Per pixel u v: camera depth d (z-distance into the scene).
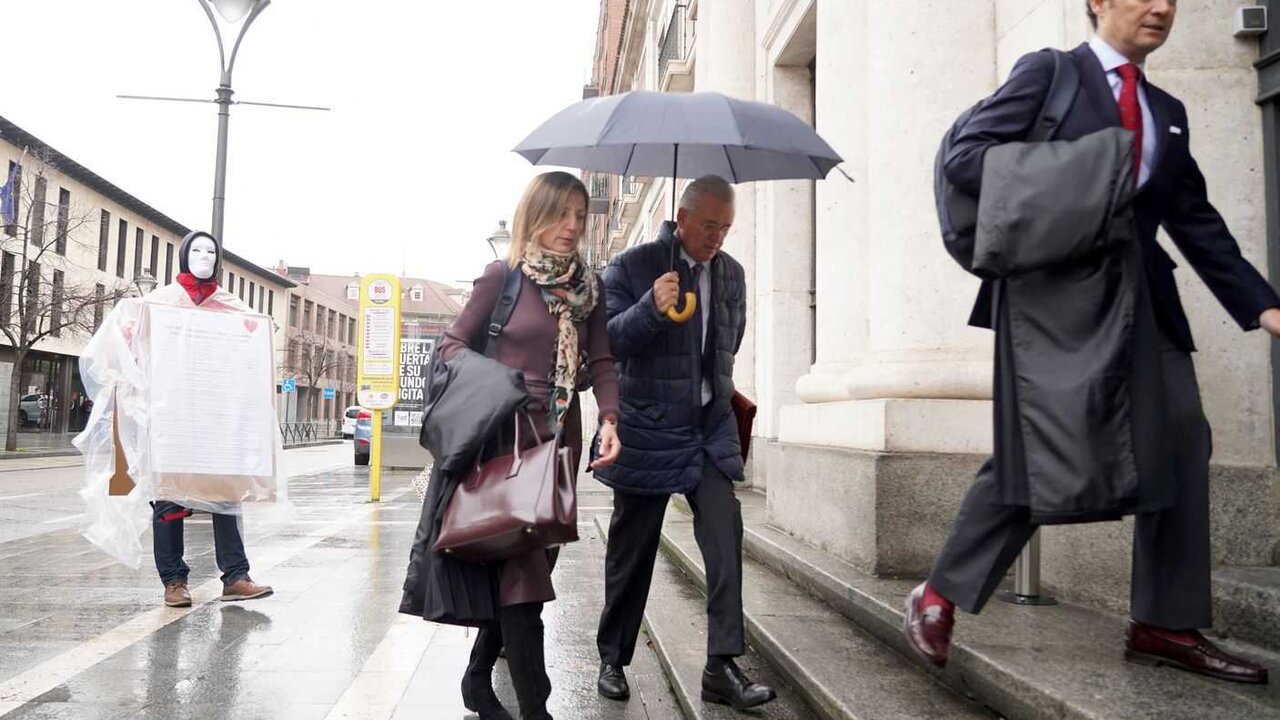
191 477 4.99
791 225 8.50
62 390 45.62
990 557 2.42
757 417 8.93
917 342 4.34
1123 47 2.37
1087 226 2.07
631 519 3.42
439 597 2.71
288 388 64.88
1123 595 3.20
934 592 2.51
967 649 2.71
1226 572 2.95
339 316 95.44
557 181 3.04
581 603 5.27
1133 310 2.14
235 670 3.80
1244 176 3.22
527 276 2.99
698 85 11.59
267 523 9.09
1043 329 2.19
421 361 20.50
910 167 4.45
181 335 5.11
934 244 4.37
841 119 5.50
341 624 4.66
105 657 3.96
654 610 4.53
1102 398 2.10
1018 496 2.26
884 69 4.58
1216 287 2.42
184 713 3.23
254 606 5.06
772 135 2.99
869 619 3.53
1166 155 2.33
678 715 3.26
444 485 2.82
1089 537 3.32
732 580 3.11
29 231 32.25
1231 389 3.16
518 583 2.76
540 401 2.94
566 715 3.25
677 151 3.37
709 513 3.20
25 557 6.83
